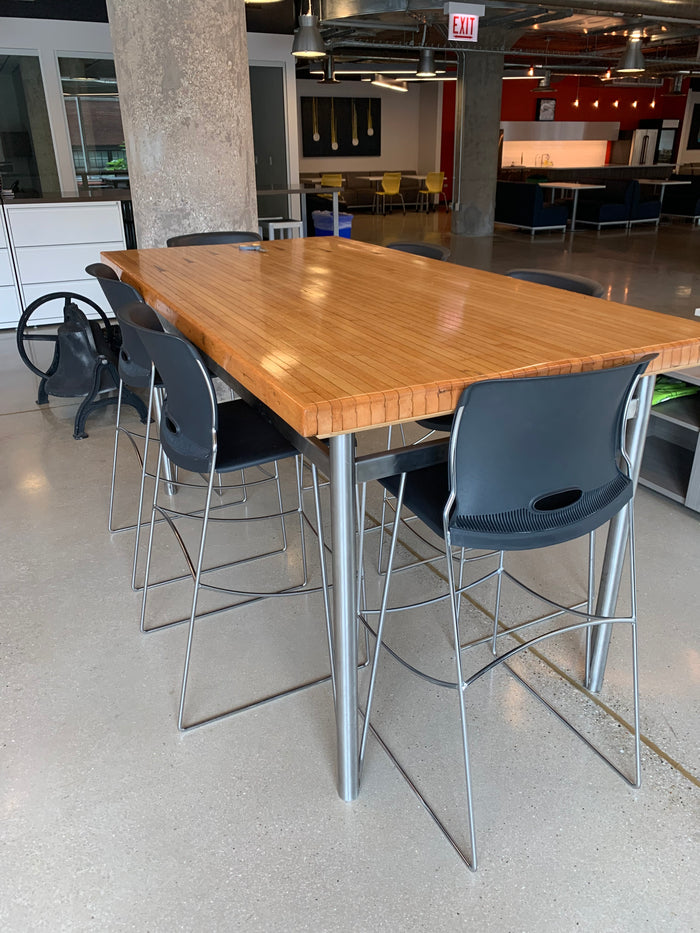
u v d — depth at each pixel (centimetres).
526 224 1201
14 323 612
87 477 329
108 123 809
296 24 838
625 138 1820
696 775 169
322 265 247
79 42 758
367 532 279
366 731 169
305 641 219
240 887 143
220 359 149
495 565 257
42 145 796
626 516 172
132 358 227
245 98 381
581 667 206
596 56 1234
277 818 159
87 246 617
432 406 120
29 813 160
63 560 261
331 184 1523
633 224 1338
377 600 238
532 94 1694
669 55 1373
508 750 177
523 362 129
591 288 204
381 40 1151
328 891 142
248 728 185
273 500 307
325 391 115
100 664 208
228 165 380
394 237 1188
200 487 320
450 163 1733
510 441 128
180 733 183
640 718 186
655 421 343
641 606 230
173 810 161
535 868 147
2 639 218
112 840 153
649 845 152
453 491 132
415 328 156
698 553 260
